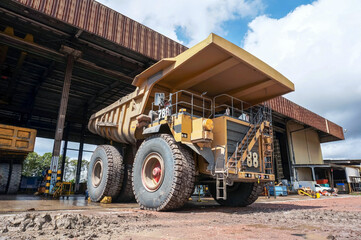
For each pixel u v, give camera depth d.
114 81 17.55
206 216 4.42
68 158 55.06
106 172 7.32
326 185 26.09
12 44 11.12
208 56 5.30
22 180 22.64
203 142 5.09
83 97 20.67
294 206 7.23
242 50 5.45
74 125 25.73
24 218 3.06
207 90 7.06
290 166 25.44
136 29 13.12
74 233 2.55
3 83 17.86
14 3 10.12
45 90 19.11
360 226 3.40
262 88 6.63
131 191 7.45
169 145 5.17
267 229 3.08
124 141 8.10
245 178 5.30
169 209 4.98
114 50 13.60
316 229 3.12
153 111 6.31
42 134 25.83
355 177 29.31
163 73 6.15
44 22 11.50
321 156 30.88
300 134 27.91
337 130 30.27
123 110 7.90
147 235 2.60
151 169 5.70
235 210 5.66
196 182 6.46
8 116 22.52
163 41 14.16
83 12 11.28
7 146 8.11
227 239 2.46
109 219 3.67
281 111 21.88
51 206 5.52
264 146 6.24
